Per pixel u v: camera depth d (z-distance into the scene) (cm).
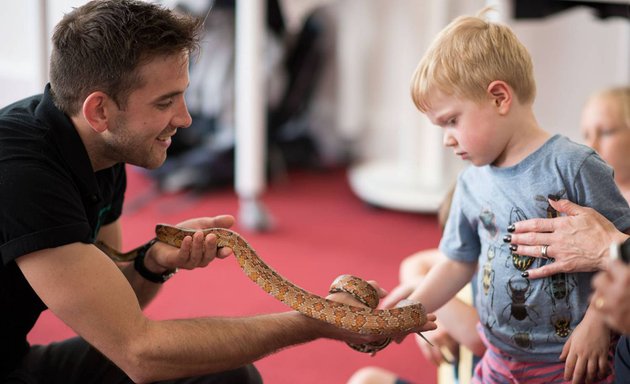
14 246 172
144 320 181
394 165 591
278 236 475
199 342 180
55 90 188
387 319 181
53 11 357
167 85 185
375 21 622
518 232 192
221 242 204
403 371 323
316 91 635
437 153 531
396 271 421
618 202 189
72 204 180
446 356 250
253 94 461
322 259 438
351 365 328
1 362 206
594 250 181
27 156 179
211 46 548
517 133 197
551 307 192
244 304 380
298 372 322
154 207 513
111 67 179
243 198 482
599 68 540
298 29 576
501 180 199
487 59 189
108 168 210
